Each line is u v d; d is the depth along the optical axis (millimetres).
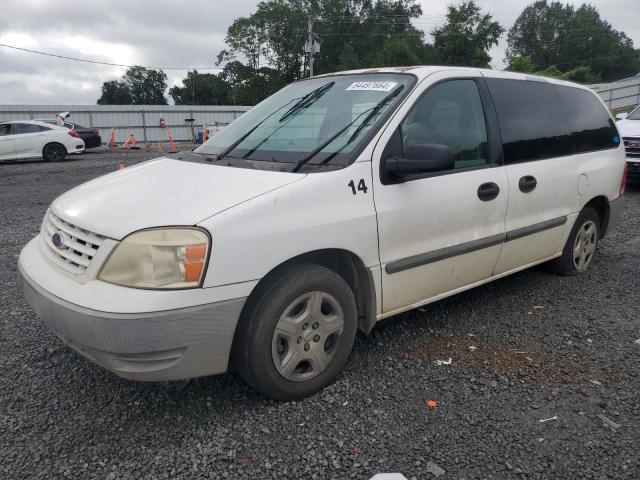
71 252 2789
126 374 2549
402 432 2732
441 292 3652
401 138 3289
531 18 96938
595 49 89875
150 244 2504
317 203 2887
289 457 2549
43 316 2736
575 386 3158
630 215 7848
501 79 4121
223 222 2588
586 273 5152
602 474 2441
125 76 91188
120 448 2605
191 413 2885
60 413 2879
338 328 3074
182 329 2498
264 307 2756
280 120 3723
